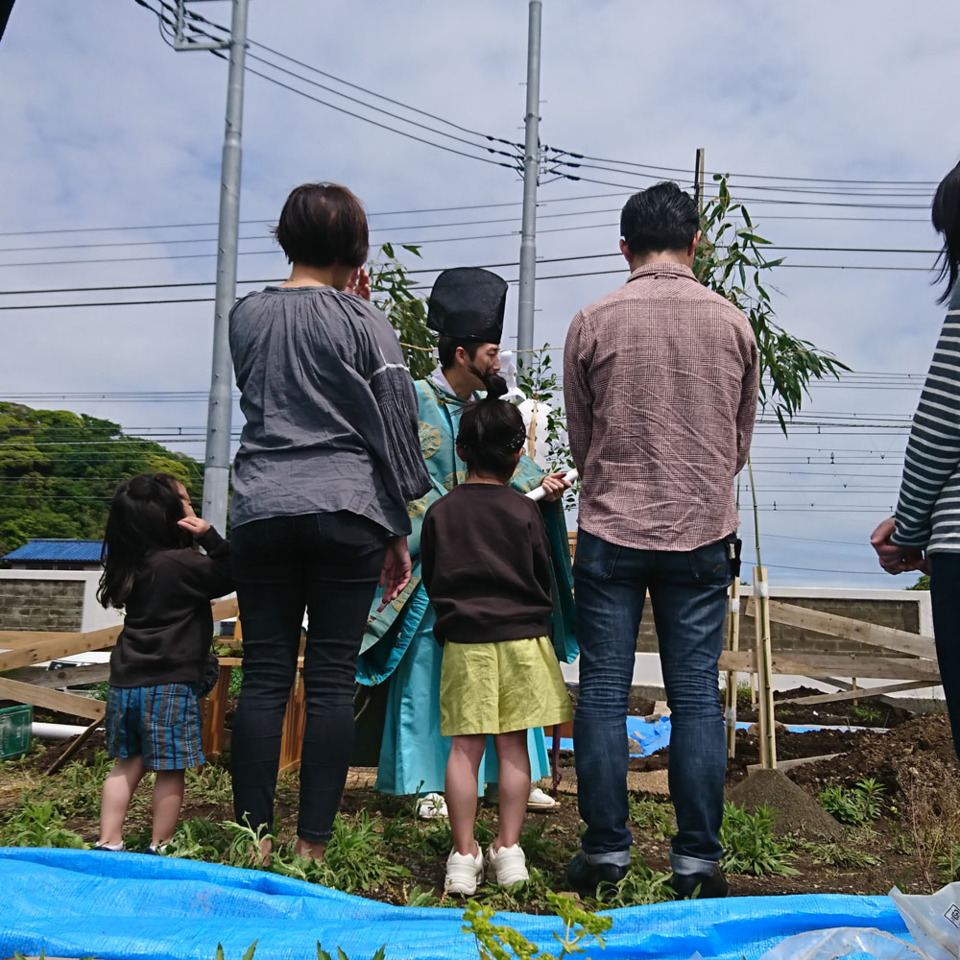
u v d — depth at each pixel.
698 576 2.61
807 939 1.91
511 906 2.53
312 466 2.61
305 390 2.65
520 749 2.74
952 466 2.02
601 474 2.70
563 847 3.07
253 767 2.62
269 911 2.15
